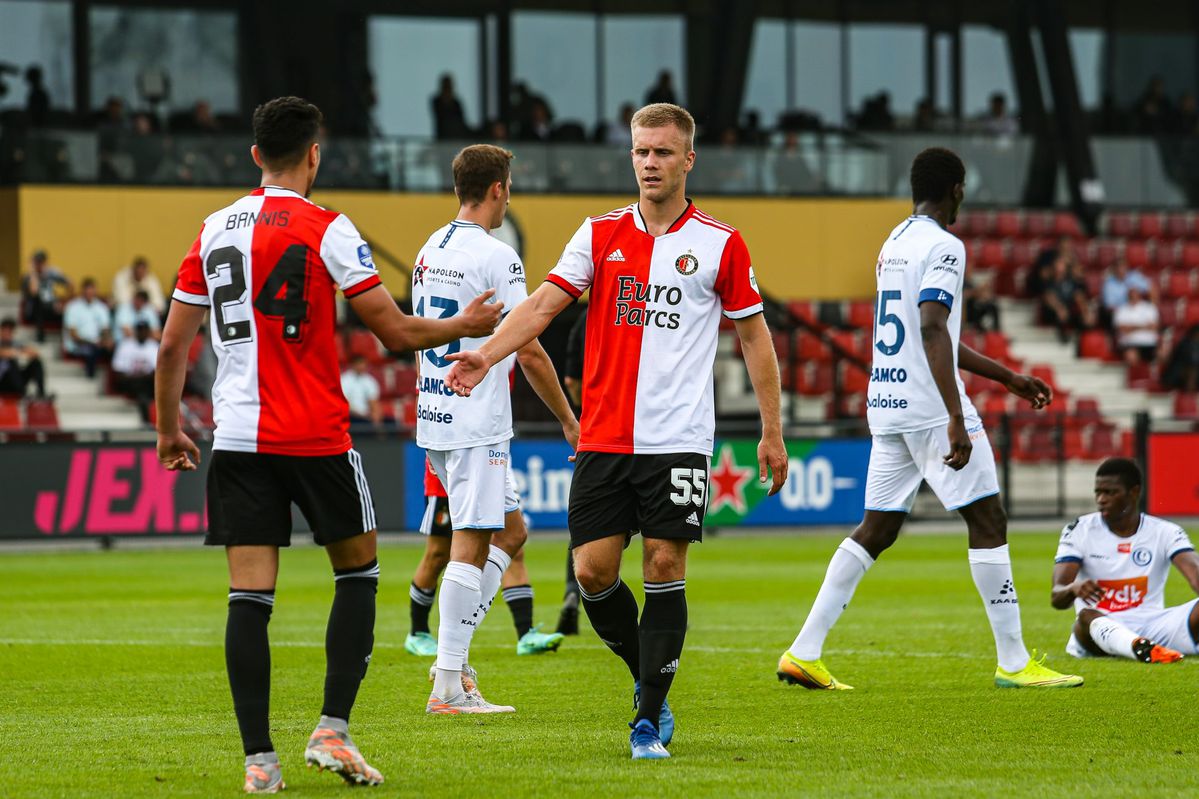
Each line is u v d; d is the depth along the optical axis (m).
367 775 16.20
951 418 23.05
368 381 70.56
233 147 86.31
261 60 94.75
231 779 16.98
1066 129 101.75
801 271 94.44
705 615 36.75
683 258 18.47
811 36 104.81
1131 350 90.00
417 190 86.94
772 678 25.50
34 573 50.50
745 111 103.56
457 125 91.31
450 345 22.95
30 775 17.23
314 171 17.31
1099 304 93.44
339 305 82.25
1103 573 28.00
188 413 64.12
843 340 85.75
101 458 59.31
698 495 18.25
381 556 56.66
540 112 95.12
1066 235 99.88
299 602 40.38
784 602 39.97
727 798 15.73
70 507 58.91
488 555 24.19
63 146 83.62
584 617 36.50
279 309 16.47
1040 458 73.81
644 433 18.27
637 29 101.44
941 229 23.83
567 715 21.72
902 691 23.86
